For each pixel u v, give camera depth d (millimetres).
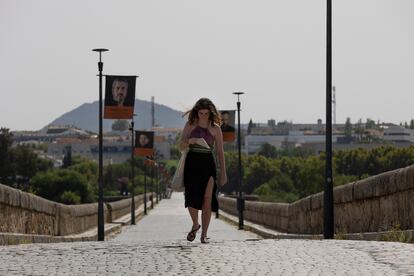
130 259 12312
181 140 14898
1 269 11227
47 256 12945
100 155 40938
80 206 42750
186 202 14898
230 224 64625
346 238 23156
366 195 22312
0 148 193875
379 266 10828
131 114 40125
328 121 25266
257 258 12156
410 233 16984
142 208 113000
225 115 54812
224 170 14953
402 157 189750
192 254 12805
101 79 40688
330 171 25047
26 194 27047
